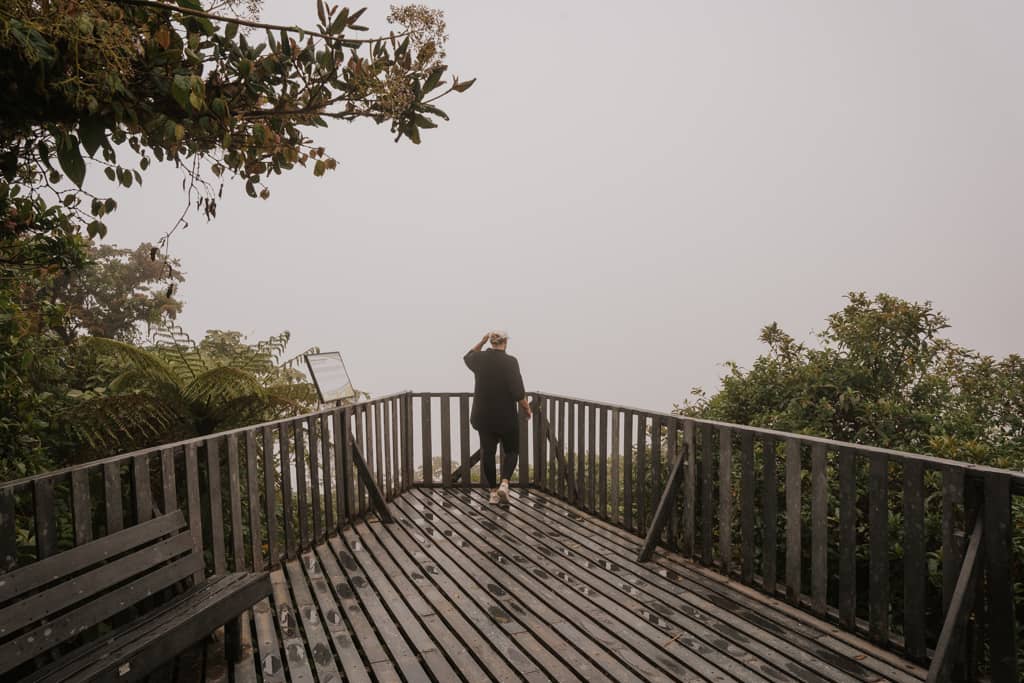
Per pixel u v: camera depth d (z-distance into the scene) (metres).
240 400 6.32
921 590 2.97
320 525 4.97
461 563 4.45
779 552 4.99
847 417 6.37
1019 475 2.49
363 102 3.07
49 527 2.60
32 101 2.43
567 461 6.21
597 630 3.38
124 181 2.97
